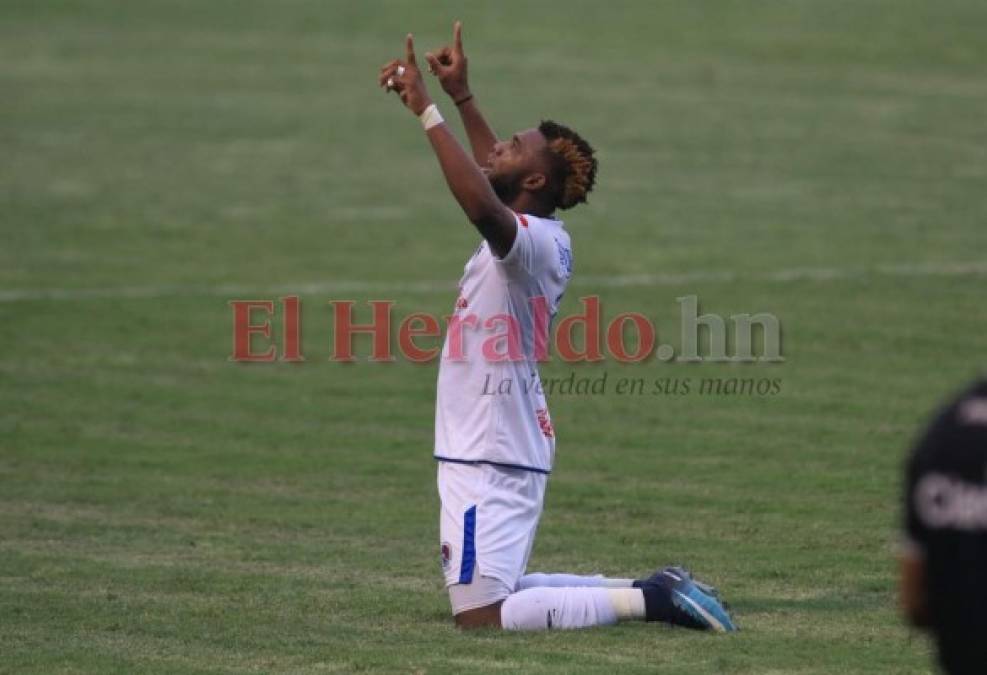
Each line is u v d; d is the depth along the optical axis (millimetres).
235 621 22281
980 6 128500
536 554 26828
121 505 30469
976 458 9430
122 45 116375
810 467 33219
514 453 22078
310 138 85062
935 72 108312
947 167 77750
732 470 33062
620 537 27969
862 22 123188
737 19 124688
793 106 95875
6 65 107875
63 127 87438
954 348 44781
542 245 22109
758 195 70438
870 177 74938
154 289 52719
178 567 25797
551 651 20391
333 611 22953
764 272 54938
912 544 9711
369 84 102750
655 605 21688
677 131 87438
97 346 45281
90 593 23969
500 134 85312
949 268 55562
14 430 36594
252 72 106688
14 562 26016
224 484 32219
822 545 27234
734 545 27297
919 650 20531
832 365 42906
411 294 51875
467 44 116750
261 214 66062
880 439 35656
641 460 33969
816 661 19969
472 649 20531
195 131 86938
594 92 99312
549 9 129000
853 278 53938
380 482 32438
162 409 38812
